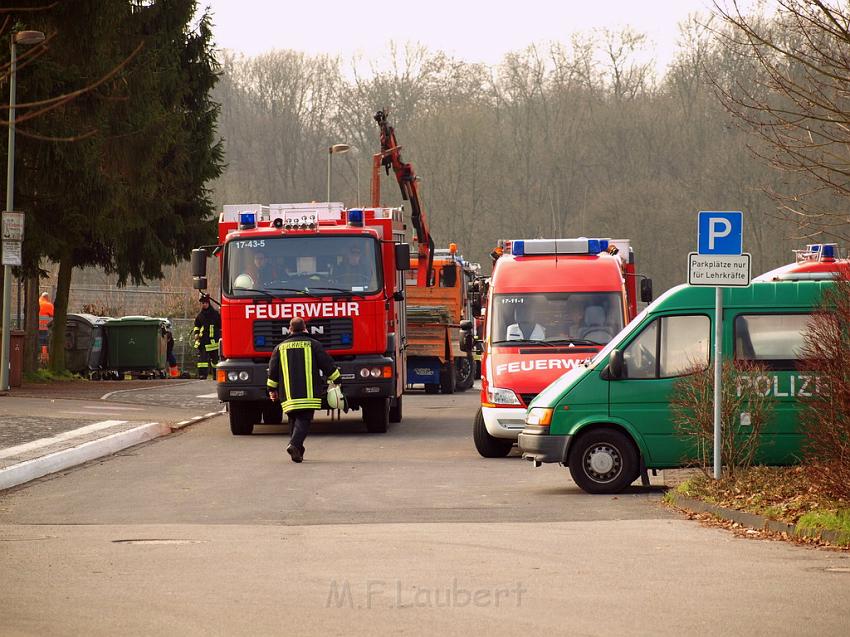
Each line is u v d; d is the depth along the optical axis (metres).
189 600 16.61
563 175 187.12
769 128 27.12
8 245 54.78
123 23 71.19
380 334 44.06
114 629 14.92
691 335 29.53
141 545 21.47
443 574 18.33
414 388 78.19
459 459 37.12
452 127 181.88
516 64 192.38
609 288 39.72
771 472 27.70
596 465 29.17
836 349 23.72
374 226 45.47
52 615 15.73
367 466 35.06
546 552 20.28
